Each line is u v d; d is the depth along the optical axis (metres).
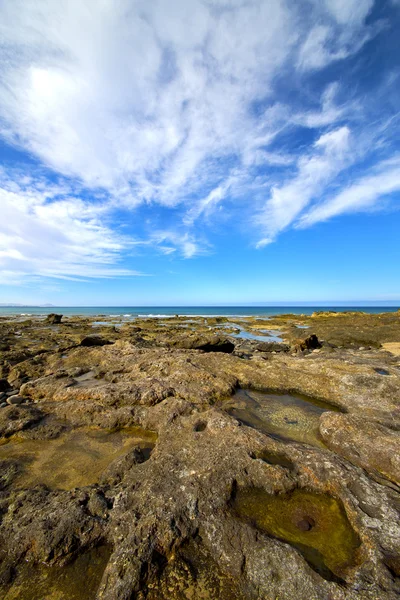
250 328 43.78
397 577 2.89
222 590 2.98
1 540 3.67
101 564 3.41
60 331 34.50
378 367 9.30
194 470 4.55
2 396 8.68
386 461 4.86
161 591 2.98
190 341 19.28
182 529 3.57
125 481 4.54
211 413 6.41
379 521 3.57
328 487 4.30
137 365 10.29
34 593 3.11
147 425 6.65
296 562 3.09
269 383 8.84
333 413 6.43
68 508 3.97
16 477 5.05
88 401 7.61
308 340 22.33
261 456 5.00
